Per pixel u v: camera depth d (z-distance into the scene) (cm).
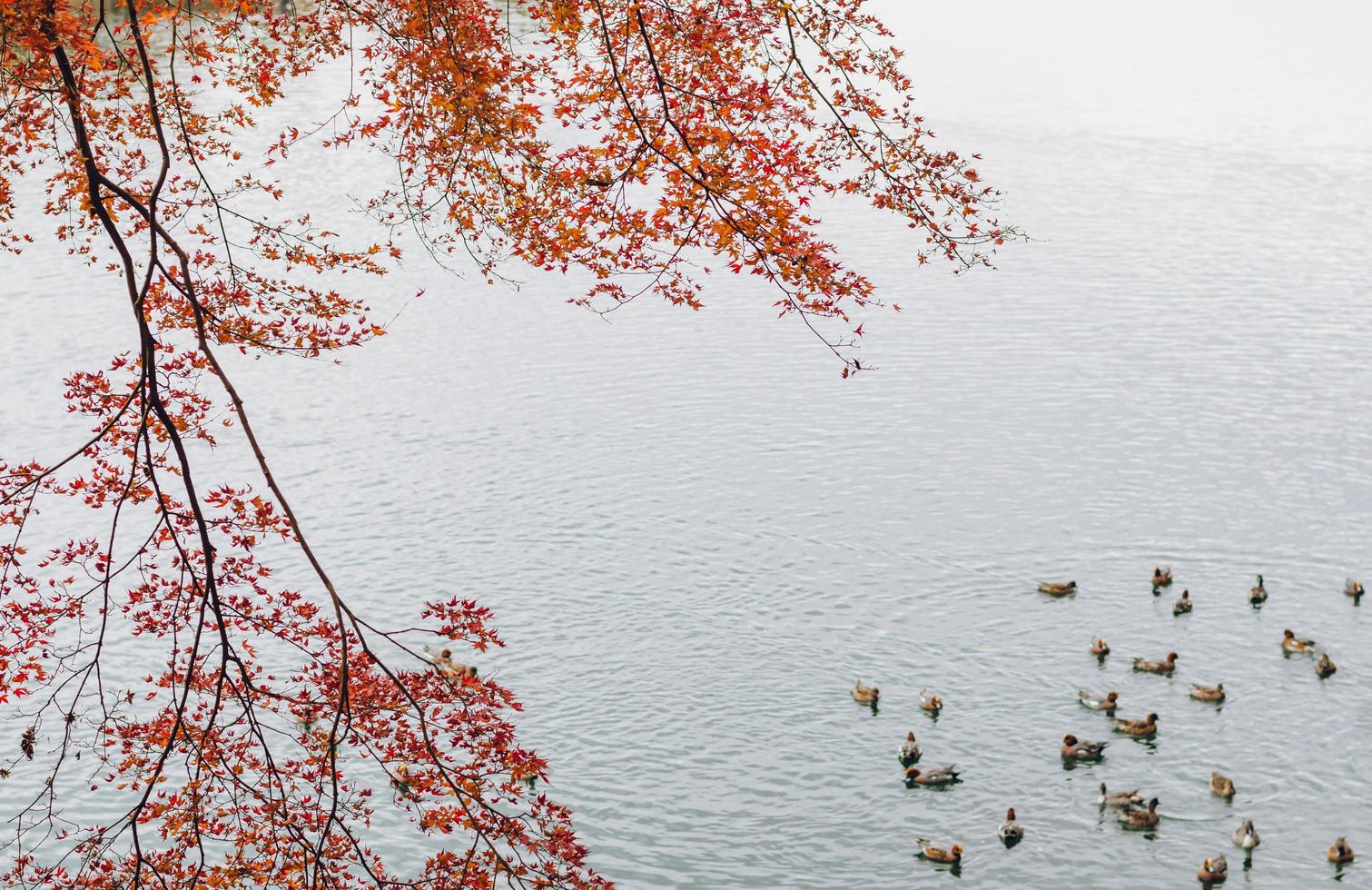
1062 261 8888
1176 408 6888
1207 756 4478
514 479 6297
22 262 8712
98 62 1616
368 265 2052
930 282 8531
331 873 1919
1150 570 5516
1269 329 7831
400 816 4128
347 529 5894
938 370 7362
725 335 7888
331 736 1490
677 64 1950
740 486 6166
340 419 6938
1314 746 4503
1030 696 4778
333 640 1780
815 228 9381
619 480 6253
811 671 4900
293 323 1848
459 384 7319
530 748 4475
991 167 10775
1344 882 3944
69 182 1891
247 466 6456
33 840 3997
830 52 1864
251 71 2055
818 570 5506
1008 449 6481
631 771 4394
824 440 6594
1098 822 4197
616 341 7831
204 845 4012
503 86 1975
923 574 5478
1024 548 5656
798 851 4078
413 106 2002
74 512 6044
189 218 6838
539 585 5453
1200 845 4100
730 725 4619
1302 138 11700
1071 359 7475
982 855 4062
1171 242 9200
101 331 7862
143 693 4678
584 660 4966
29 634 1755
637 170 1725
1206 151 11338
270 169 9762
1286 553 5625
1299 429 6656
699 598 5341
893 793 4319
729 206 1986
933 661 4953
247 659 4894
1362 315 7988
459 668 4850
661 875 3962
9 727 4491
